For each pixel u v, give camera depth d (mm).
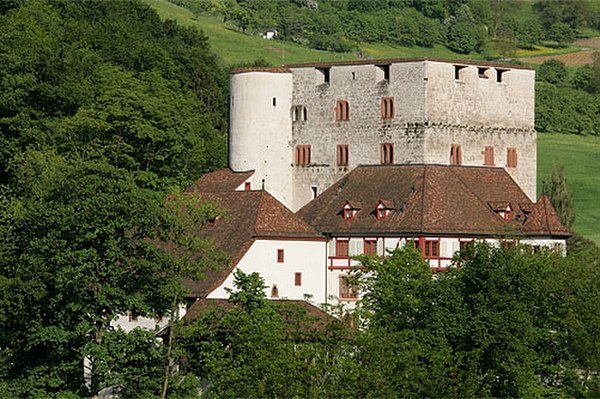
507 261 179875
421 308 177500
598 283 185125
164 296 173000
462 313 174125
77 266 168625
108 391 181250
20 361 172500
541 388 167875
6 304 170375
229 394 155125
